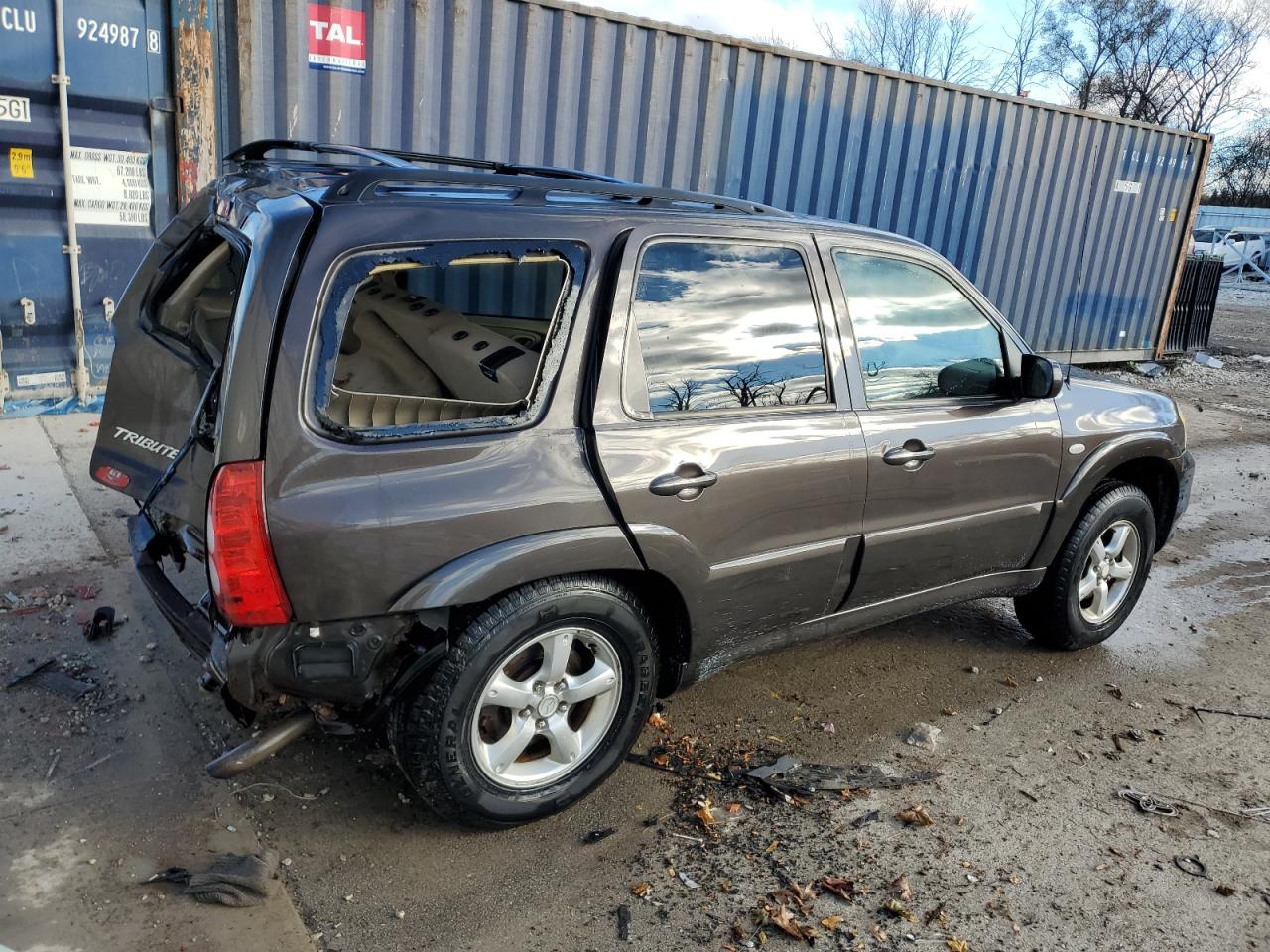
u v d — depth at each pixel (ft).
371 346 10.25
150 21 20.21
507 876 9.25
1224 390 41.98
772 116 28.86
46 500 16.46
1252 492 25.95
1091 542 14.35
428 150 23.45
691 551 9.95
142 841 9.18
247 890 8.62
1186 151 41.68
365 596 8.30
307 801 10.03
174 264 11.35
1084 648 15.30
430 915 8.67
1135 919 9.27
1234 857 10.34
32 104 19.44
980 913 9.21
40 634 12.47
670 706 12.55
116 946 7.94
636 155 26.71
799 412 10.87
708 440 10.03
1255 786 11.76
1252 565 20.08
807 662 14.15
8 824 9.20
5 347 20.15
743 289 10.59
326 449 8.13
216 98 21.07
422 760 8.90
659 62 26.17
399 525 8.32
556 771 9.86
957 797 11.07
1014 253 37.32
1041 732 12.69
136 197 21.04
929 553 12.37
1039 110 35.60
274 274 8.07
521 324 11.63
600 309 9.52
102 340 21.33
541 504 8.97
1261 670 15.08
